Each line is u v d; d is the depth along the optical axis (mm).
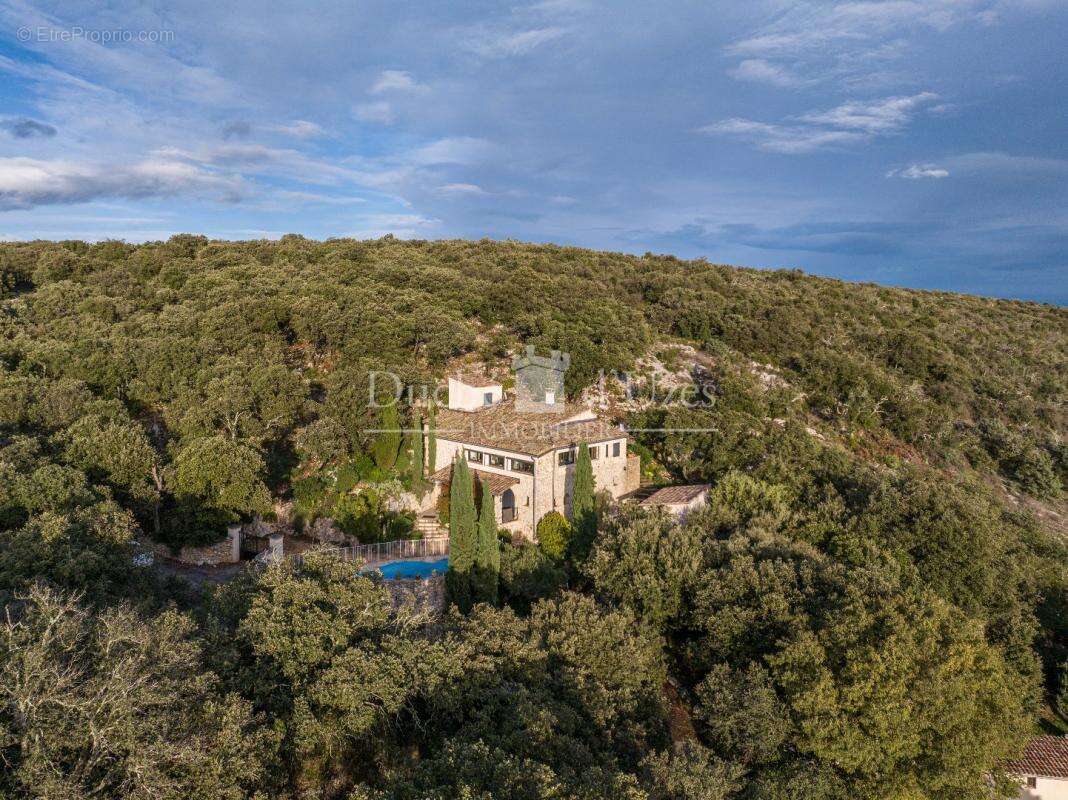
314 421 47375
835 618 25484
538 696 20438
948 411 75062
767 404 65562
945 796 23016
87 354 48500
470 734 18375
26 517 27406
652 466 55094
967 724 23016
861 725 22984
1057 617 39406
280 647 19109
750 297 99000
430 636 23250
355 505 43750
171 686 15430
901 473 58688
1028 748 29578
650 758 18875
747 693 24109
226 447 38500
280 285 70688
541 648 24297
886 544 38656
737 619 27531
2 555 21406
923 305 113688
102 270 77312
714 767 19812
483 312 78750
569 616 25719
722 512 40938
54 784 12414
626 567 31953
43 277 72938
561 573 36375
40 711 13672
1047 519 61312
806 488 46000
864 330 92000
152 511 37562
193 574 35812
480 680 20656
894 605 25500
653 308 91875
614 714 22047
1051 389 83750
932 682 22578
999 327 106000
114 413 40281
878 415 73000
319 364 61344
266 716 17797
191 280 71562
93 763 13523
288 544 41812
